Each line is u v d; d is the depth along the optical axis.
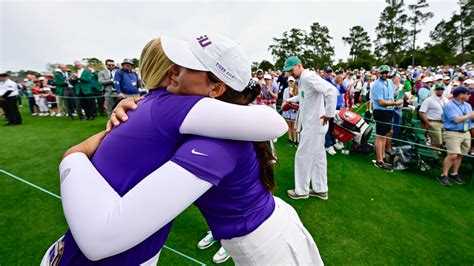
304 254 1.01
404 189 3.87
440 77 7.59
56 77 8.15
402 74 13.45
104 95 7.90
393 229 2.84
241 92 0.82
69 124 7.48
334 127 4.25
